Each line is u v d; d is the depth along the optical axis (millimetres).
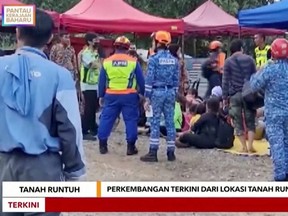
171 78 9469
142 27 14055
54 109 3395
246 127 10562
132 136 10148
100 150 10297
